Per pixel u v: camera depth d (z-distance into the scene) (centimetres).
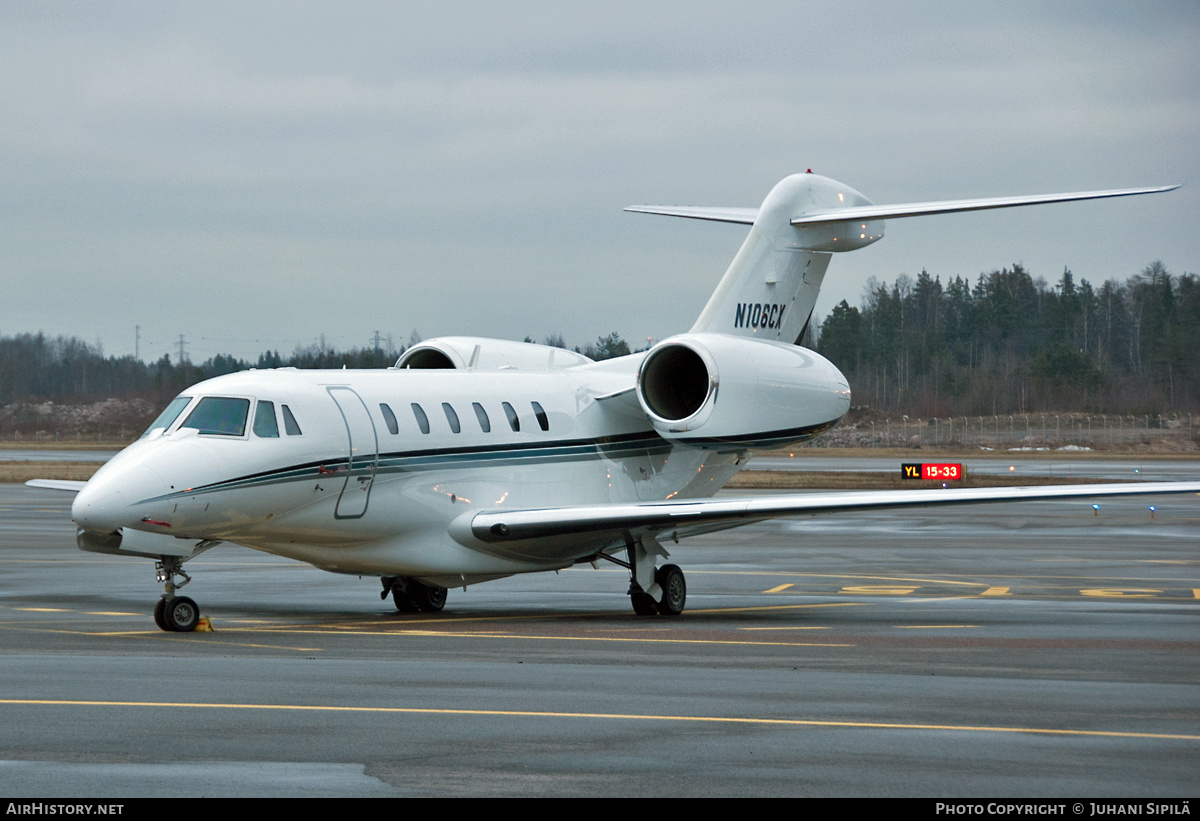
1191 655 5294
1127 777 3108
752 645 5612
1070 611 7156
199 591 8275
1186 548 11844
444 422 7094
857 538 13125
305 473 6378
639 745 3428
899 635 6006
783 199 8662
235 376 6575
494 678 4553
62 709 3881
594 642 5700
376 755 3294
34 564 9988
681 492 8600
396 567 6931
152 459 5975
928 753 3353
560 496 7712
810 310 9031
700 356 7675
